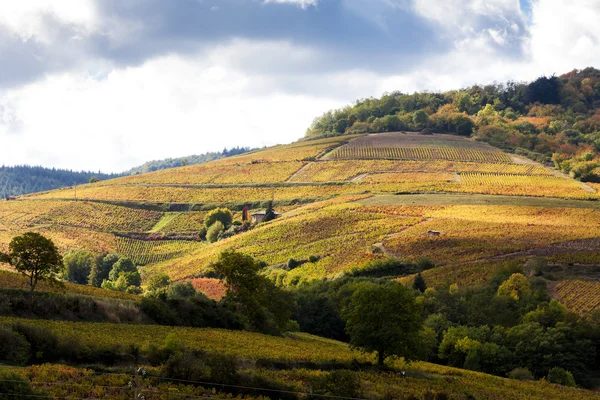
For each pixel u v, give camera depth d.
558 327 94.31
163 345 57.62
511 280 116.50
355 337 70.00
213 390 46.75
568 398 68.50
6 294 66.44
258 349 65.50
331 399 49.84
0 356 47.38
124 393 43.47
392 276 138.25
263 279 92.69
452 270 134.25
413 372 69.94
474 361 89.12
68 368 47.09
